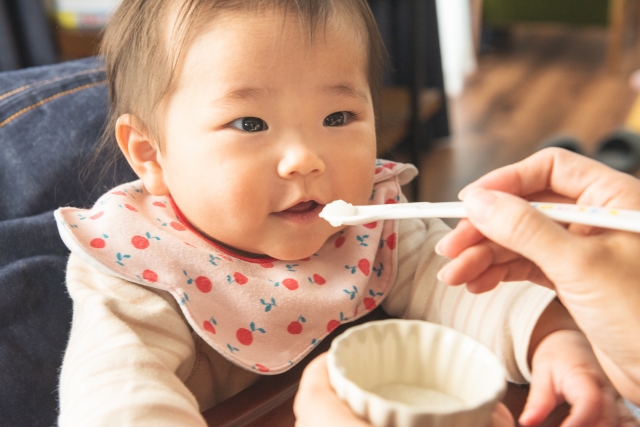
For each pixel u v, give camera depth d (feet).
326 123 2.36
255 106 2.24
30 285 2.54
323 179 2.32
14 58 6.06
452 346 1.46
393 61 8.21
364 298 2.67
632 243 1.50
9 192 2.84
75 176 2.92
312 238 2.40
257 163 2.26
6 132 2.88
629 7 14.52
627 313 1.48
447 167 9.20
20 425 2.39
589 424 1.77
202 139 2.31
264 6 2.28
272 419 2.02
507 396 2.11
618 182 1.78
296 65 2.26
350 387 1.29
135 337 2.01
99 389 1.84
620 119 10.44
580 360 1.95
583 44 14.85
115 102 2.77
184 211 2.50
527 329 2.11
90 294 2.21
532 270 1.90
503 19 13.64
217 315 2.37
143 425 1.73
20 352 2.45
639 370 1.58
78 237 2.35
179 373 2.26
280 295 2.48
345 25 2.39
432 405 1.42
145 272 2.34
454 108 11.43
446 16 11.58
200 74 2.29
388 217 1.74
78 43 6.95
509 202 1.52
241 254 2.58
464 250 1.83
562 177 1.86
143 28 2.49
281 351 2.40
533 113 11.04
